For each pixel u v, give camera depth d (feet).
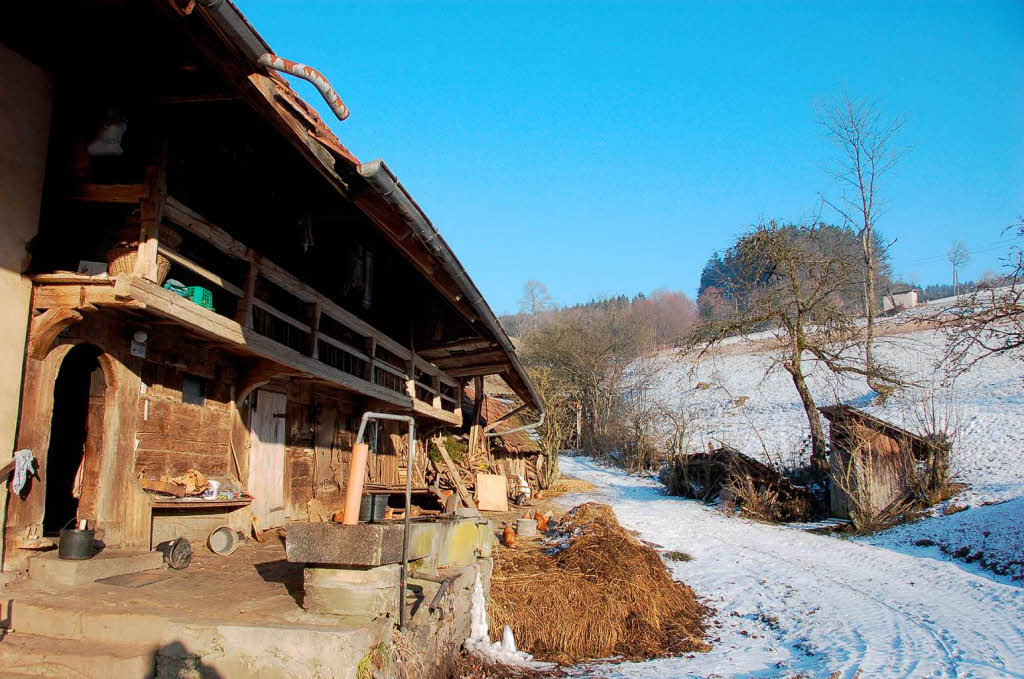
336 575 18.29
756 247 85.71
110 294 20.84
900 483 67.00
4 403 19.95
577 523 48.21
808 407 81.66
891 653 28.99
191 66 21.02
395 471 54.60
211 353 30.42
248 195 31.60
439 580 21.29
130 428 25.12
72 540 20.88
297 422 39.45
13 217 20.62
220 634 16.62
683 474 86.38
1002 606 37.17
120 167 23.57
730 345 180.75
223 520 30.76
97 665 16.28
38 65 21.79
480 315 37.29
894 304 162.20
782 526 65.77
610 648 30.42
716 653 30.55
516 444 83.10
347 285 40.11
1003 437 81.56
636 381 168.25
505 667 25.61
